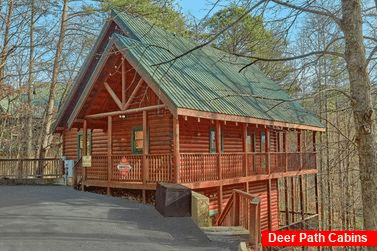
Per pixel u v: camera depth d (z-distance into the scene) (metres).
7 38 27.66
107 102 18.38
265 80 26.67
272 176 20.17
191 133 17.72
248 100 19.69
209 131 19.08
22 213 10.86
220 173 15.97
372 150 8.35
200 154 14.88
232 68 24.34
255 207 8.29
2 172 21.50
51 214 10.73
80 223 9.65
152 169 14.62
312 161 24.78
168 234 9.11
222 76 20.89
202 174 15.05
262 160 19.86
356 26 8.67
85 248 7.43
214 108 15.19
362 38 8.72
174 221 10.48
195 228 9.84
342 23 8.88
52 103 28.20
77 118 17.98
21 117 33.81
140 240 8.35
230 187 19.52
